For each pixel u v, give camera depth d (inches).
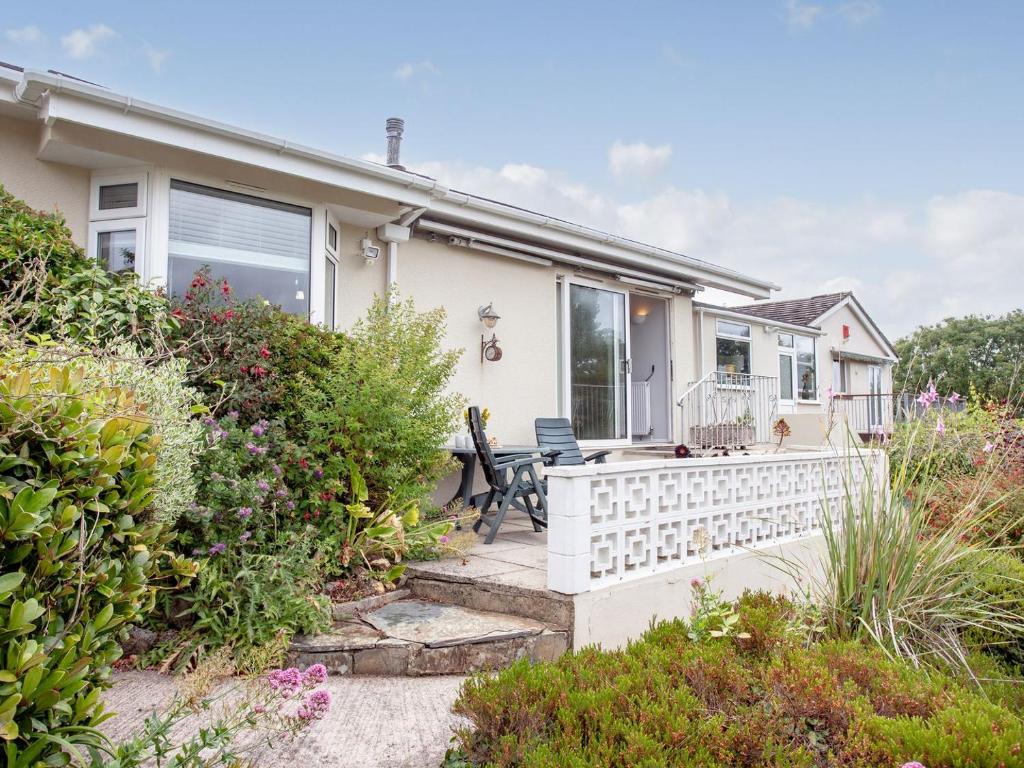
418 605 151.0
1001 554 169.5
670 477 163.8
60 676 62.5
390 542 163.2
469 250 269.1
